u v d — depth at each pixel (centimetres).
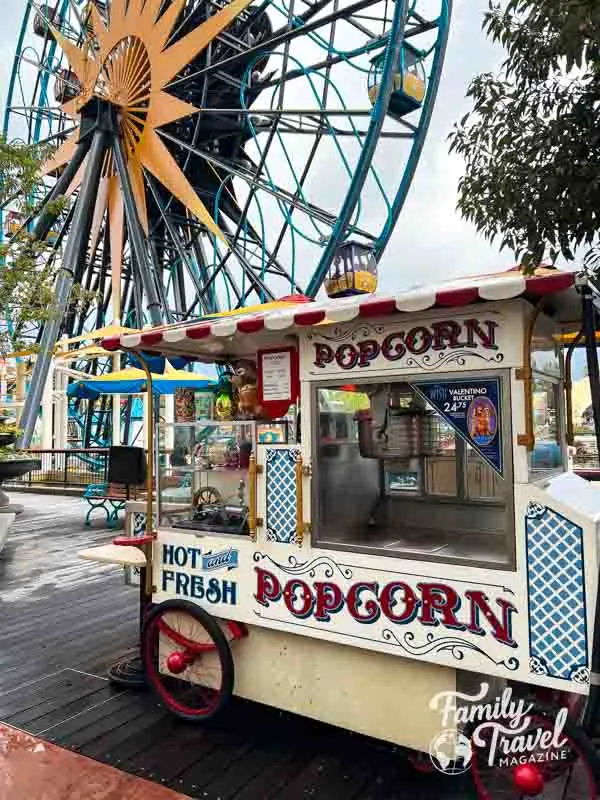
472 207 246
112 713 337
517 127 235
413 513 330
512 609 229
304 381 294
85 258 1861
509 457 235
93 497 962
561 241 226
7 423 1206
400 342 267
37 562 718
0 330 952
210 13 1784
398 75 1295
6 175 866
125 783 267
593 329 219
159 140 1656
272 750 297
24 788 263
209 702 332
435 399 261
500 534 297
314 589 282
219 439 347
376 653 270
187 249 2125
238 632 309
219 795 260
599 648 209
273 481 299
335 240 1270
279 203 1625
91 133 1714
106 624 495
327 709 284
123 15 1762
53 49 2130
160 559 345
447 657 243
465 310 250
